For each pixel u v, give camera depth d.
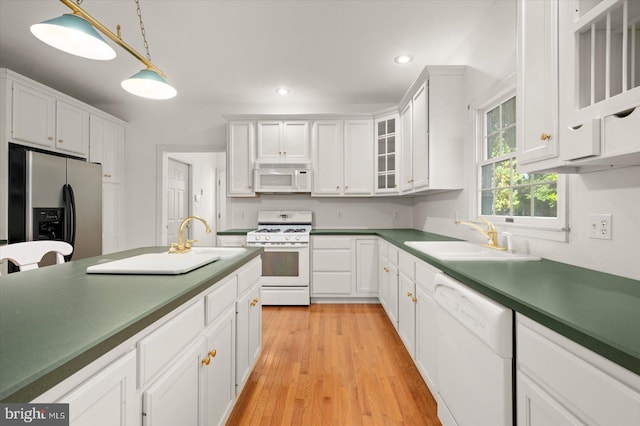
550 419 0.78
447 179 2.55
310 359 2.27
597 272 1.29
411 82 3.44
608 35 0.91
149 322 0.81
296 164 3.79
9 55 2.84
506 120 2.09
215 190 6.68
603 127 0.91
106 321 0.75
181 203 5.28
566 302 0.89
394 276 2.69
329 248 3.64
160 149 4.14
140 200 4.15
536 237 1.68
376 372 2.08
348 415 1.66
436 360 1.62
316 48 2.72
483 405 1.07
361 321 3.06
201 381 1.16
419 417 1.64
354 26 2.40
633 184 1.14
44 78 3.34
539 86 1.23
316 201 4.18
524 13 1.33
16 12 2.20
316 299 3.70
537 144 1.25
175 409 0.96
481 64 2.27
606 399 0.62
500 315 0.96
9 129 2.59
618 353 0.60
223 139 4.14
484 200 2.34
